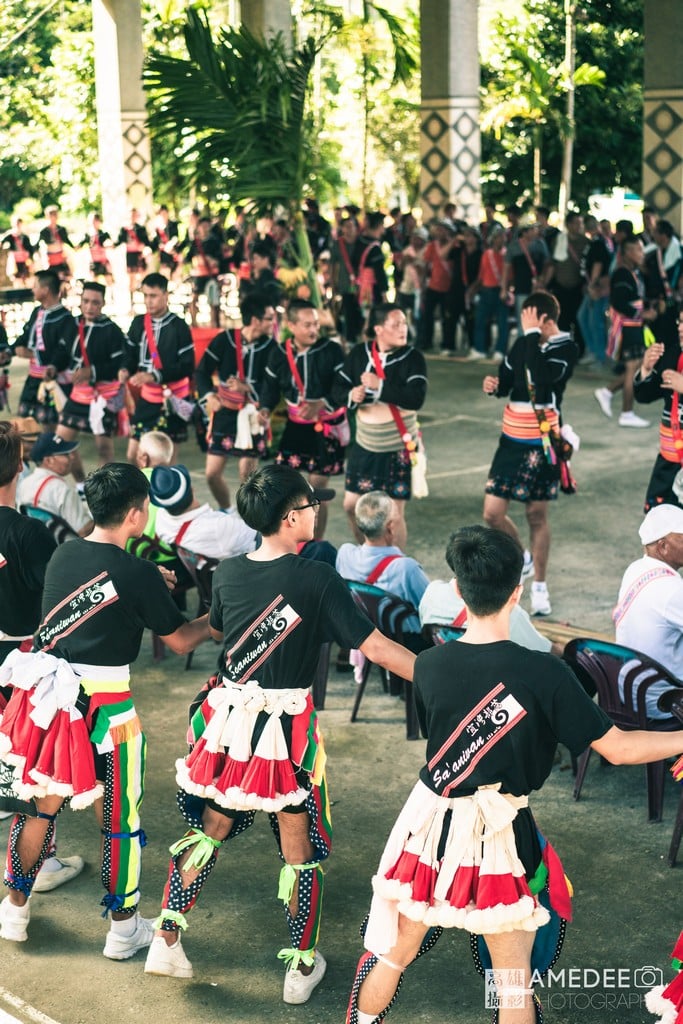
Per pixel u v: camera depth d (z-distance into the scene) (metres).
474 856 3.18
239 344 8.54
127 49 21.12
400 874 3.25
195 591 7.94
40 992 4.07
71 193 29.47
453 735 3.22
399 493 7.58
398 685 6.41
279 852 4.97
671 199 16.41
